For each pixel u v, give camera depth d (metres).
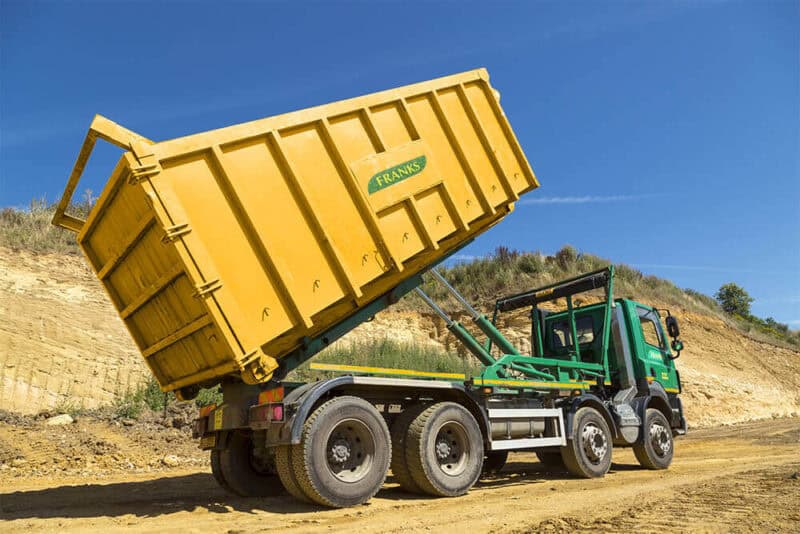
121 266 6.18
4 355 12.47
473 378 7.01
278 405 5.55
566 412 8.41
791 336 42.31
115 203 5.57
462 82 7.64
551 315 10.37
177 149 5.16
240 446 6.92
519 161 7.99
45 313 13.88
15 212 16.88
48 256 15.47
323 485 5.45
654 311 11.15
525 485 7.55
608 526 4.43
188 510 5.54
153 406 12.77
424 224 6.82
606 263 28.67
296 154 5.98
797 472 7.37
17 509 5.62
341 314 6.58
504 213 7.96
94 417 11.81
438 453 6.45
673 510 5.05
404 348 18.39
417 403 6.83
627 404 9.36
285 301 5.64
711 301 35.72
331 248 5.95
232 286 5.30
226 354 5.44
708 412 22.94
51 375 12.79
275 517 5.11
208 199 5.32
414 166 6.86
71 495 6.59
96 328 14.42
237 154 5.59
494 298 22.78
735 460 10.41
